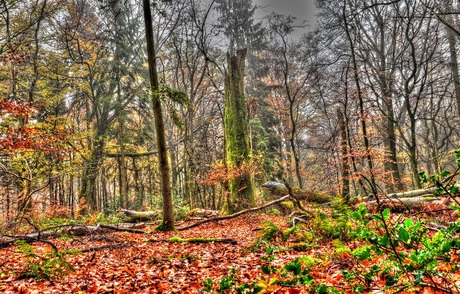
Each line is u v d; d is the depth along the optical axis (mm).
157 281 5648
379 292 2070
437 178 1700
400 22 18609
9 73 17188
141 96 25547
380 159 15633
